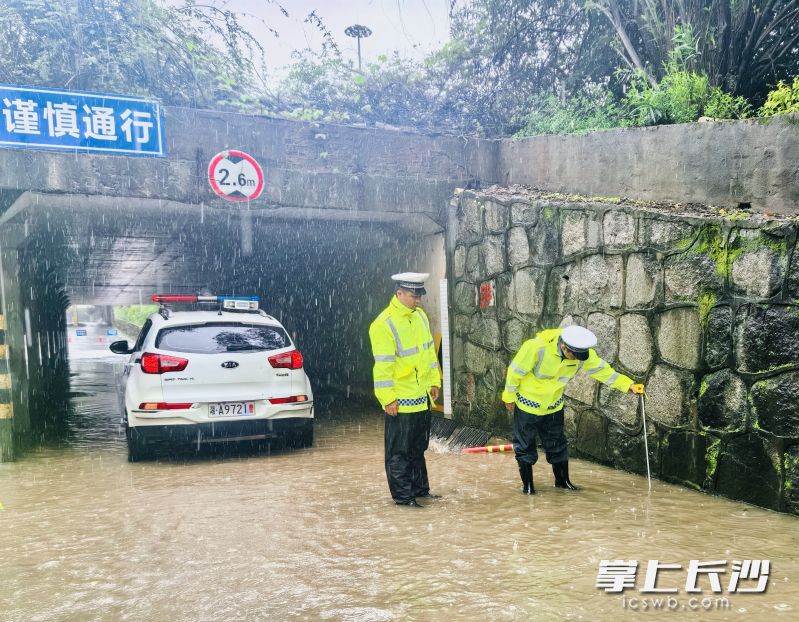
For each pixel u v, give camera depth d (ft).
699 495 16.61
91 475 21.24
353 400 41.39
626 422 19.47
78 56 26.27
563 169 25.91
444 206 29.48
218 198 26.16
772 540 12.94
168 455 24.50
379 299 39.42
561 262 21.99
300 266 52.08
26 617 10.16
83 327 174.81
